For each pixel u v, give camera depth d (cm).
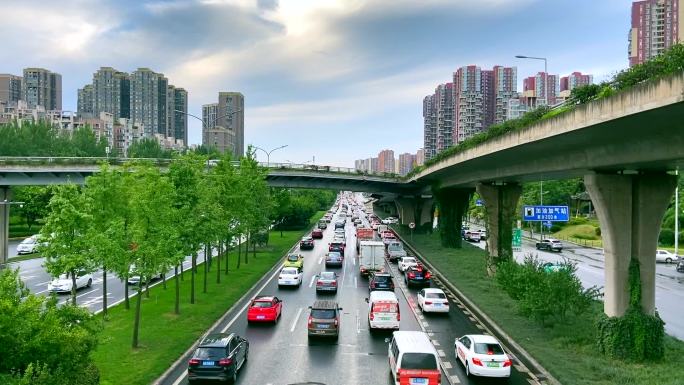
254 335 2759
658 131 2031
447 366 2259
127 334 2644
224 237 4369
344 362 2298
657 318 2367
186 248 3198
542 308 2752
